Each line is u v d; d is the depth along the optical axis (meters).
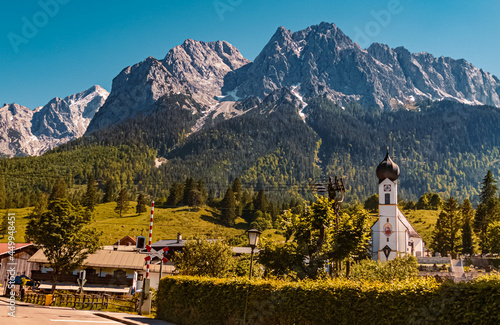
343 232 33.72
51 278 72.69
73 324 24.62
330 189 43.34
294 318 20.95
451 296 15.50
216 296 25.73
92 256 73.06
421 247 142.75
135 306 40.47
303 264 34.06
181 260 55.06
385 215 124.81
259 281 23.73
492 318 14.20
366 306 18.19
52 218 54.66
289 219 36.06
